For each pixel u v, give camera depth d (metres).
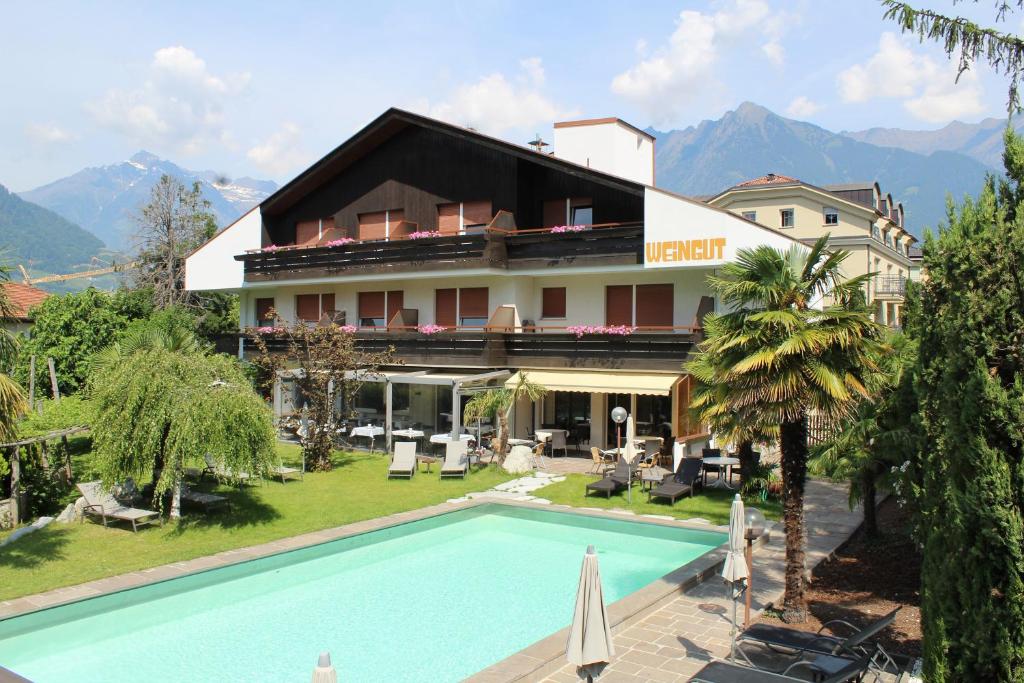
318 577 14.38
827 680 8.03
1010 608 6.43
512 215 27.48
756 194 52.44
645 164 33.09
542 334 26.03
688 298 24.53
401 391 28.98
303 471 22.86
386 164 31.78
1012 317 6.73
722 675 8.09
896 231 56.53
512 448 24.31
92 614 11.79
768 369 10.38
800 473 10.98
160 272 48.03
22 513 17.05
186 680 9.91
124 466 15.67
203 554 14.24
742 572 9.70
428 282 29.92
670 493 19.00
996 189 7.56
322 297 33.88
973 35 8.94
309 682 9.83
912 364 11.30
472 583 14.03
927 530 7.89
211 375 16.64
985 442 6.58
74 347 29.91
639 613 11.18
